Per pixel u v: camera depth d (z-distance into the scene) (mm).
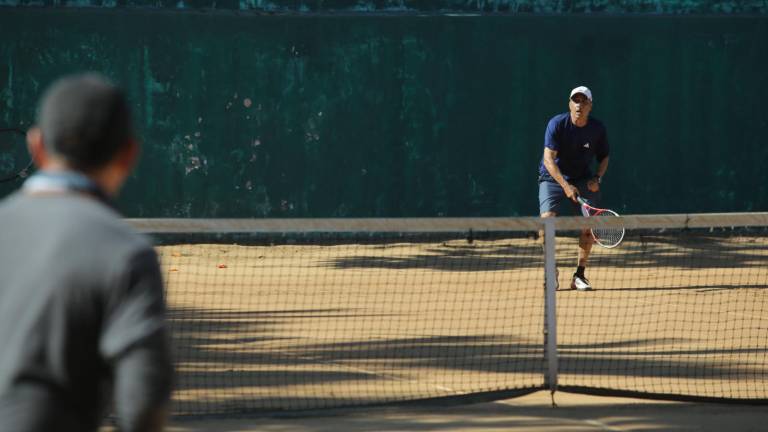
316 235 53156
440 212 56094
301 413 15297
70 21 53312
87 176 5770
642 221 17938
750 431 14453
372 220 16969
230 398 16469
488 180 56344
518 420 15008
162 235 51312
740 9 57719
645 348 21547
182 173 54281
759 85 58031
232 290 32469
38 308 5316
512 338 22594
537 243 51031
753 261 42938
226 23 54125
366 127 55375
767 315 26656
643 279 35625
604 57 56844
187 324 24859
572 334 23297
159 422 5352
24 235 5473
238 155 54531
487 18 55875
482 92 56094
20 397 5320
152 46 53750
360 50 55188
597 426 14664
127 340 5270
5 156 53125
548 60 56469
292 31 54594
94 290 5332
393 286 33594
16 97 53250
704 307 28078
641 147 57344
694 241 52531
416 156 55844
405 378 18281
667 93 57438
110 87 5836
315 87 54969
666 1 57125
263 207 54906
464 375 18547
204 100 54281
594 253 46250
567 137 31000
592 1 56719
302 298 30328
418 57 55562
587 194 31625
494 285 33625
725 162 58031
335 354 20719
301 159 55000
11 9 52938
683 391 17406
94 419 5551
